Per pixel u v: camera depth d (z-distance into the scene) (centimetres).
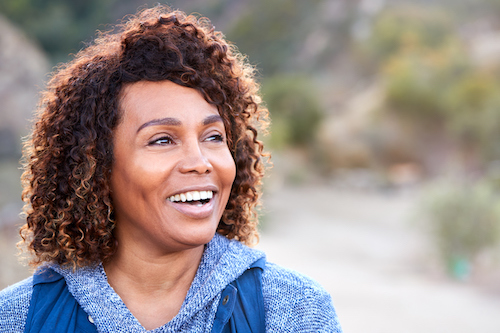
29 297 116
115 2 4153
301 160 2147
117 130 114
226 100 121
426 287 764
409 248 1023
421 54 2966
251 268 122
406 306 663
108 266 122
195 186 111
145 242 117
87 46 135
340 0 3928
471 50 2928
